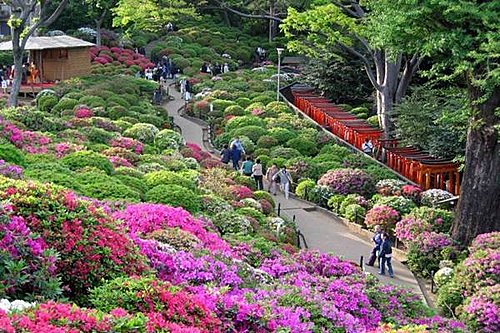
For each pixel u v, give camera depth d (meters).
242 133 34.44
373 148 31.23
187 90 49.56
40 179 15.38
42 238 8.35
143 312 7.47
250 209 20.27
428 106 29.83
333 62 41.78
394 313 11.36
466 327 12.52
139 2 45.38
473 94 19.00
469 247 17.94
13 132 20.70
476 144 19.45
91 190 15.64
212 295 8.88
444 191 25.48
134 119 33.31
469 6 16.42
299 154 31.70
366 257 20.58
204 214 17.09
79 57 46.06
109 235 8.95
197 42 65.25
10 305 6.34
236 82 49.78
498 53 16.45
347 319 9.87
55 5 59.03
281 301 9.84
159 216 12.90
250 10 55.22
